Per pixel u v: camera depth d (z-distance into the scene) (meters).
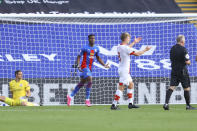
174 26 55.91
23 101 42.66
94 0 58.62
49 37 54.50
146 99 52.47
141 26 55.97
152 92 52.59
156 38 55.53
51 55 53.84
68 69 53.28
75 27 55.47
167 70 53.56
